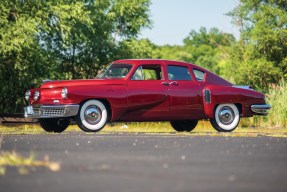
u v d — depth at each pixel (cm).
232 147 916
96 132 1480
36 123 2472
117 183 510
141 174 571
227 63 5122
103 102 1441
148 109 1477
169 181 524
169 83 1505
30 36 2942
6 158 656
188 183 511
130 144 967
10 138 1126
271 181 535
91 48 4091
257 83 4869
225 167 639
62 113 1404
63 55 3997
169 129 2005
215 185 501
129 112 1455
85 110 1417
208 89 1545
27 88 3291
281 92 2605
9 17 3152
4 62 3083
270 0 4978
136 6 4331
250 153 813
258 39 4797
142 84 1474
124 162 675
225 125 1571
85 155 757
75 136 1210
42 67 3366
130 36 4419
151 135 1280
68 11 3319
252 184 512
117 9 4319
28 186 488
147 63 1506
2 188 476
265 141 1085
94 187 485
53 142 1011
